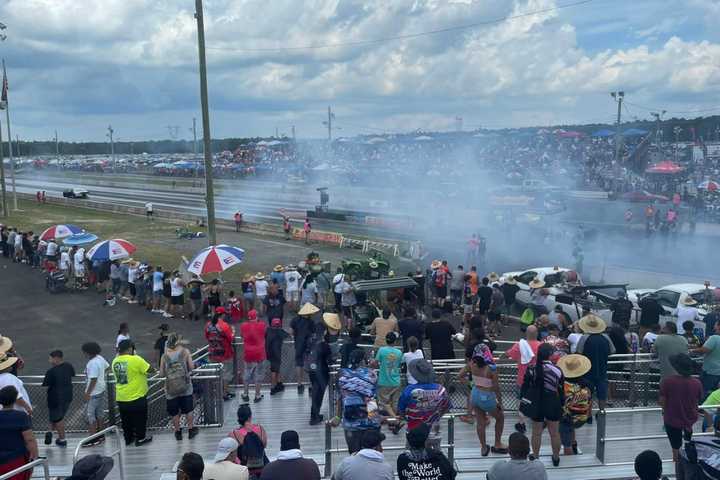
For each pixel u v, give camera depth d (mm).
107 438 11070
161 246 41531
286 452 6203
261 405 12734
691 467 6816
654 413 11531
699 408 8445
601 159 81688
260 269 33406
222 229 49875
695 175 61250
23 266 36656
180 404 10977
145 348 21078
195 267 20938
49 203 74438
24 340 22938
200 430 11539
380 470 6062
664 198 53156
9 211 65188
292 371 16281
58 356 10961
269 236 45625
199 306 24562
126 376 10625
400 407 8086
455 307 23703
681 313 16781
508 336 20688
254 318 12891
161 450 10547
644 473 5715
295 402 12883
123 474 9148
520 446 6012
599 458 8922
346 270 25250
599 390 10367
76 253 30484
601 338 10320
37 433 12250
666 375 10227
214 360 13133
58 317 25766
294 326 13320
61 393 10828
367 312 20641
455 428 10844
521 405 8719
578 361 9250
